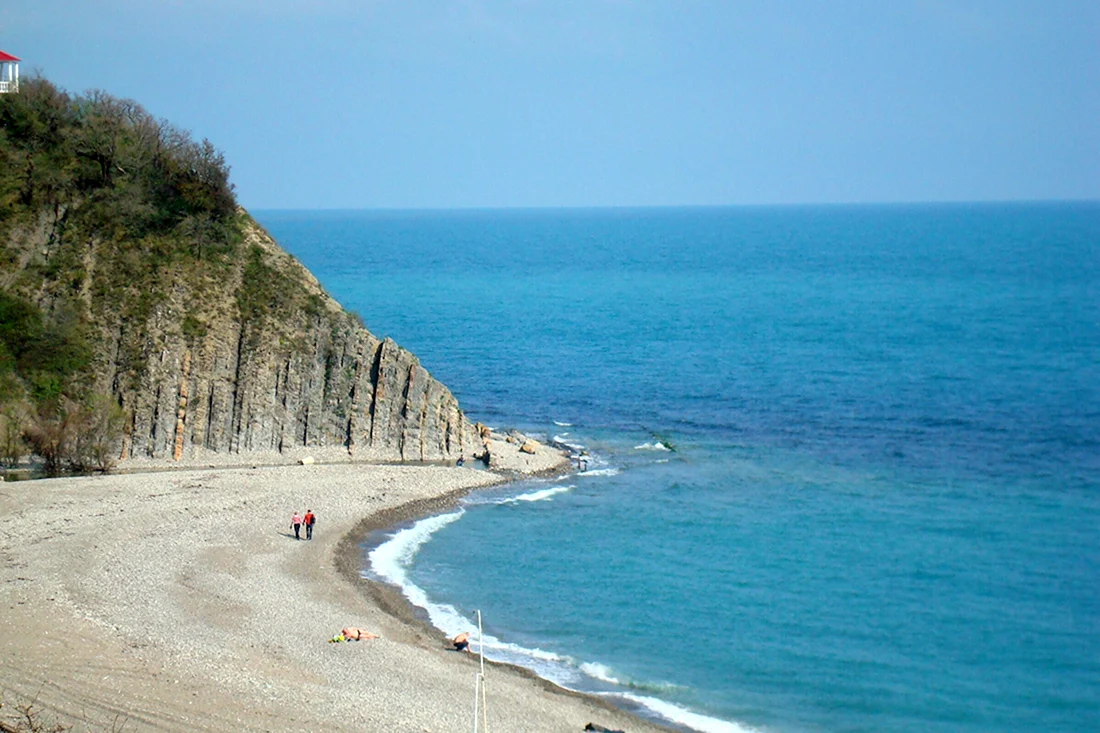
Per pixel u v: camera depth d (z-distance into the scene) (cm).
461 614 5647
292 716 4300
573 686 4859
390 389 8800
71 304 8481
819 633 5447
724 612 5700
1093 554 6506
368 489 7694
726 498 7750
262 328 8800
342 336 8875
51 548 6075
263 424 8619
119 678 4541
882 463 8675
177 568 5944
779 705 4725
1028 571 6253
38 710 4212
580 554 6581
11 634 4922
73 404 8181
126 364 8412
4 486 7250
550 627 5500
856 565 6366
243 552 6309
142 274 8756
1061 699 4791
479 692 4672
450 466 8519
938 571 6259
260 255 9200
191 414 8456
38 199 8850
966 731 4538
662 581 6138
